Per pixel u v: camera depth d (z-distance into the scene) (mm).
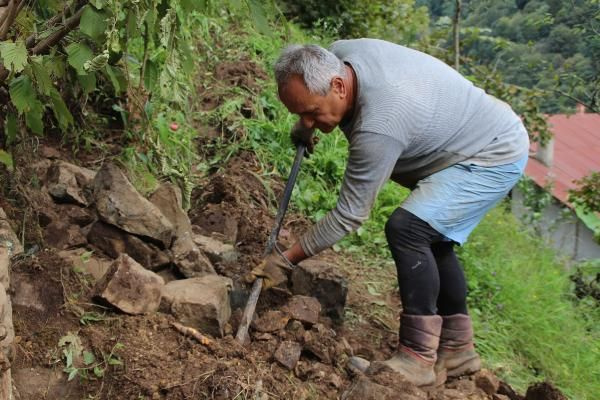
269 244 3170
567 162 15898
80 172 3594
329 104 2723
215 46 6293
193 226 3893
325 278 3559
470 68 10125
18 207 3279
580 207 9195
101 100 4250
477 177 2979
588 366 4508
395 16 10828
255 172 4766
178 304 2971
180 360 2762
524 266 5562
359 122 2736
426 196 2977
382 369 3047
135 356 2717
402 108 2715
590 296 6504
